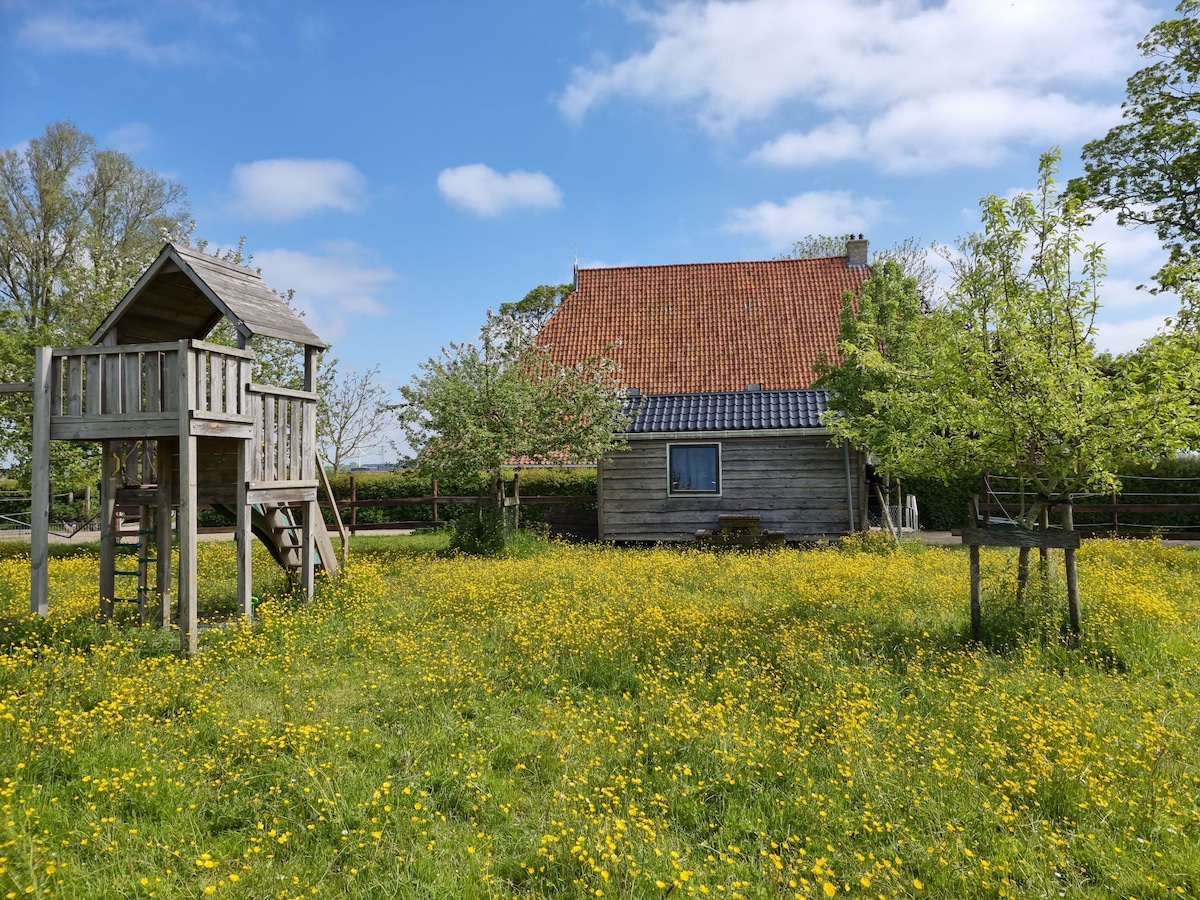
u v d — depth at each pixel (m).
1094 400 8.30
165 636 9.15
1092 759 5.50
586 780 5.25
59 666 7.50
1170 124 20.81
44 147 35.72
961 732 6.18
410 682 7.38
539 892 4.14
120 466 11.10
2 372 20.14
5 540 24.39
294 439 11.54
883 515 21.91
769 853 4.45
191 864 4.29
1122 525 22.30
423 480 20.70
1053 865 4.34
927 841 4.58
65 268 27.58
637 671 7.91
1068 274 8.55
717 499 21.61
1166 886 4.13
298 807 4.96
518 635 8.98
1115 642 8.38
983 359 8.81
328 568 12.87
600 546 20.58
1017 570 11.06
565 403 20.22
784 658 8.04
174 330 12.07
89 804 4.77
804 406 21.81
